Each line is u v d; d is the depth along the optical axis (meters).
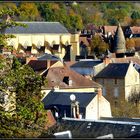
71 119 115.50
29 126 94.94
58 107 168.00
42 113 96.44
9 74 96.62
